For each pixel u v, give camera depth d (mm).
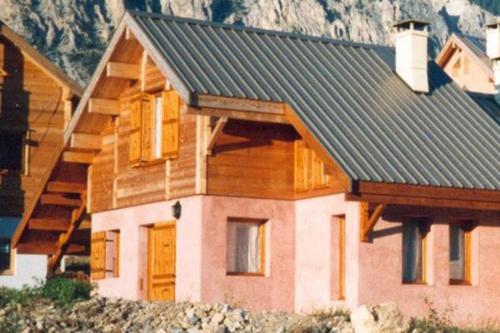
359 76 41219
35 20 153750
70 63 150125
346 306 36500
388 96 40406
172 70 37188
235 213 38219
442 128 39531
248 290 38125
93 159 44656
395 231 36969
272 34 41938
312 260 38219
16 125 53906
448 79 43125
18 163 53938
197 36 40031
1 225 52906
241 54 39781
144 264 41312
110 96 42906
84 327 31250
